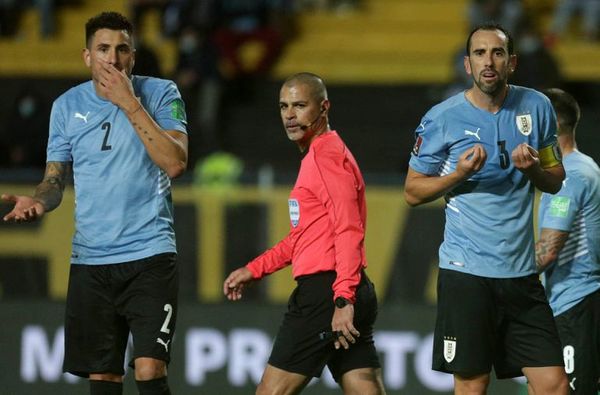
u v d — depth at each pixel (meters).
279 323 32.22
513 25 49.84
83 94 22.03
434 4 56.19
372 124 50.25
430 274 32.94
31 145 44.09
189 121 48.31
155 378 21.30
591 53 52.72
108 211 21.62
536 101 21.44
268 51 51.84
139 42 40.84
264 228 33.38
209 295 33.19
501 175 21.09
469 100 21.42
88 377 22.48
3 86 51.09
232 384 32.19
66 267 33.09
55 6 55.38
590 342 23.44
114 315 21.94
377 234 33.09
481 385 21.48
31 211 21.16
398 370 32.09
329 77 53.38
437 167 21.62
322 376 31.69
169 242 21.80
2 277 33.12
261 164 48.50
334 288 21.17
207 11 49.94
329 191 21.31
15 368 32.56
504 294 21.22
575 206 23.12
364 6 56.47
